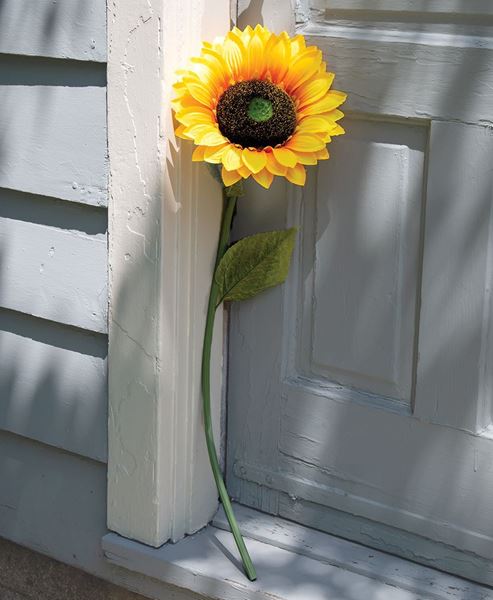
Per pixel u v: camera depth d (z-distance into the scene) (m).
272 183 1.96
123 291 1.99
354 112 1.84
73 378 2.13
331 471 2.02
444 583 1.90
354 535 2.02
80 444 2.14
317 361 1.99
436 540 1.92
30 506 2.28
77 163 2.01
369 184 1.86
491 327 1.79
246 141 1.75
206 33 1.89
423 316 1.84
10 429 2.25
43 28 1.99
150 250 1.93
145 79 1.87
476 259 1.77
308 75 1.77
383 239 1.86
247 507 2.15
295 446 2.05
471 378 1.82
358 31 1.81
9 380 2.23
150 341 1.97
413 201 1.83
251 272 1.98
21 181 2.09
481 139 1.72
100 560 2.19
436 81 1.74
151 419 2.00
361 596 1.90
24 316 2.18
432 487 1.90
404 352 1.89
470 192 1.75
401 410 1.92
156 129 1.88
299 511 2.08
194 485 2.08
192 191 1.93
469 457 1.85
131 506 2.07
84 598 2.25
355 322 1.93
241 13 1.93
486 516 1.86
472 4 1.70
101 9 1.91
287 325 2.01
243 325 2.07
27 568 2.34
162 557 2.04
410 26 1.77
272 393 2.06
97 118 1.96
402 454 1.93
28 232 2.12
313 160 1.73
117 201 1.96
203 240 1.97
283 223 1.97
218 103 1.76
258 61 1.78
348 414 1.97
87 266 2.05
